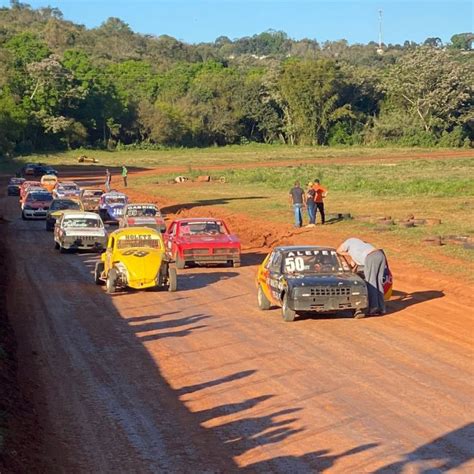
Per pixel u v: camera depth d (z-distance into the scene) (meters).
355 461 11.35
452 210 51.28
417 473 10.80
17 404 14.16
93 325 21.97
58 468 11.47
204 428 13.16
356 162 123.56
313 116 180.50
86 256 37.75
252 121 191.50
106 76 184.88
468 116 172.12
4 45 187.38
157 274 27.48
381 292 22.47
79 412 14.20
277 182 85.62
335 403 14.22
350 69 186.12
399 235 39.31
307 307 21.38
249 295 26.77
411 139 172.62
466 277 28.06
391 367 16.66
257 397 14.80
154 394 15.25
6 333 20.14
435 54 175.50
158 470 11.33
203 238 33.75
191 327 21.53
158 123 178.25
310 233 42.69
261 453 11.87
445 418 13.22
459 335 19.70
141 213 44.72
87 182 101.31
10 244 42.66
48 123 159.62
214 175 101.19
